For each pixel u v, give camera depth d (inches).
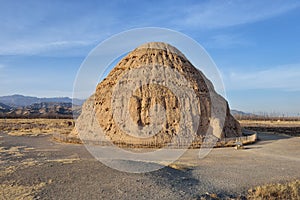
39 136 1392.7
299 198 425.4
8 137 1331.2
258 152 882.1
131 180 466.0
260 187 468.1
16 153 812.0
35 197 389.1
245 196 434.9
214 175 547.8
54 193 405.7
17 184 446.3
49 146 988.6
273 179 529.7
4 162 645.9
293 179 532.7
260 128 2064.5
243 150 926.4
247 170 601.9
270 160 735.7
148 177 487.8
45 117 3821.4
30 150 881.5
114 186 436.1
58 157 732.7
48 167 551.2
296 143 1128.8
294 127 2212.1
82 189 422.3
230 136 1168.8
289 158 773.3
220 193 442.0
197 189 451.5
